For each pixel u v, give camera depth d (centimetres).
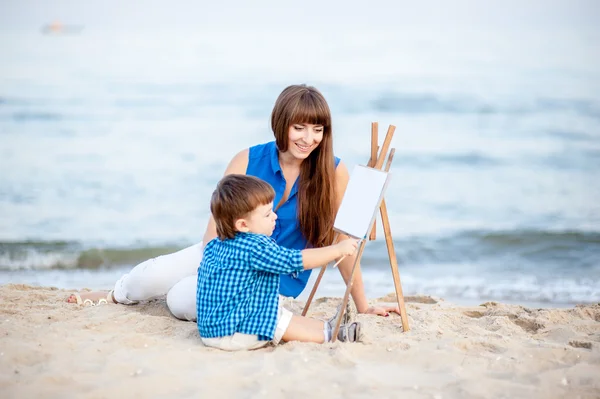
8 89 2203
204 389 304
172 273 435
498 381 316
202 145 1583
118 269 807
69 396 293
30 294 489
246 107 2011
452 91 2127
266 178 430
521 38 3256
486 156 1441
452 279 745
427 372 333
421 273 773
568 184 1225
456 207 1096
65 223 1002
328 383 313
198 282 384
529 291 690
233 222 367
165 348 362
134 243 909
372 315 447
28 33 3919
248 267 365
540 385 315
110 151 1506
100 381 310
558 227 966
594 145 1502
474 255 849
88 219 1027
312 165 421
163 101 2072
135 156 1466
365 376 320
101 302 465
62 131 1697
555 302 648
